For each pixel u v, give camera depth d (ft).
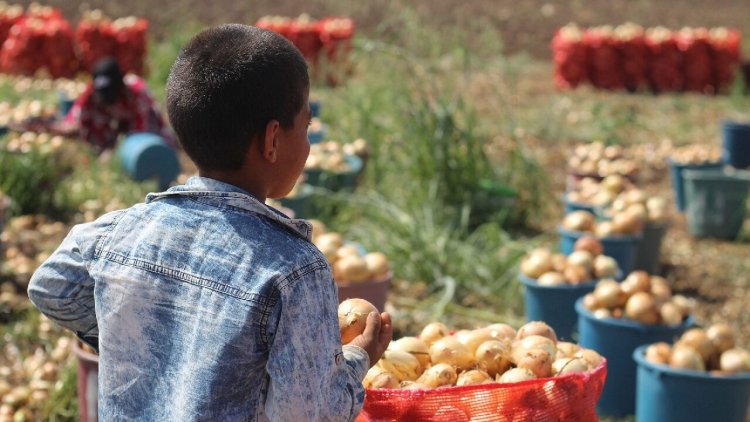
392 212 23.29
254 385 6.21
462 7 74.23
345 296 15.80
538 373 8.93
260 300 6.08
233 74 6.15
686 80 56.54
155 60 51.49
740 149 34.50
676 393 13.76
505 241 23.34
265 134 6.27
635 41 55.21
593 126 42.32
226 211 6.40
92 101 29.66
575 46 54.54
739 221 27.02
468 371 9.09
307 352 6.03
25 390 15.44
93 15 50.98
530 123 41.78
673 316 15.51
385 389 8.23
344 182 25.81
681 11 79.97
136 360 6.41
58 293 6.89
